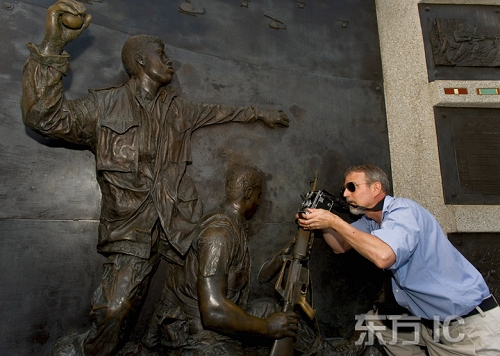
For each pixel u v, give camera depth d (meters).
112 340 1.59
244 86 2.23
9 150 1.73
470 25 2.52
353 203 1.85
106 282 1.64
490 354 1.61
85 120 1.70
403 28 2.54
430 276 1.68
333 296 2.16
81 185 1.82
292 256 1.83
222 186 2.04
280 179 2.17
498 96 2.34
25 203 1.72
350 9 2.66
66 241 1.76
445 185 2.21
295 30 2.45
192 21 2.20
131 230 1.68
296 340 1.91
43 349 1.66
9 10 1.83
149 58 1.83
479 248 2.17
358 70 2.56
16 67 1.80
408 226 1.61
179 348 1.65
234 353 1.64
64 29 1.51
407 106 2.43
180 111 1.94
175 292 1.76
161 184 1.77
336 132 2.38
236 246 1.72
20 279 1.67
